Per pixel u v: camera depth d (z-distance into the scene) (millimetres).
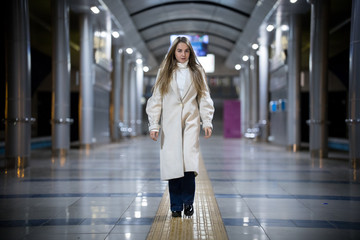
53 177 7473
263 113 22328
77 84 29297
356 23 8656
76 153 13781
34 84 24328
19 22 9000
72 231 3617
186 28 25219
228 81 39812
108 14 15445
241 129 31344
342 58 23125
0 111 19312
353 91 8797
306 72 28438
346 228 3764
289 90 15508
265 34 19141
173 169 3822
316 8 12234
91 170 8625
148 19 21031
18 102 9086
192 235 3428
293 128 15430
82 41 15547
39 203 4957
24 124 9156
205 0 19234
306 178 7387
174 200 4070
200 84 3928
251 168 9109
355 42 8680
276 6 14188
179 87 3914
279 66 17781
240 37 22859
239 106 30609
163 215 4199
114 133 22391
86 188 6137
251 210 4523
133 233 3523
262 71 22125
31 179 7211
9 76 9047
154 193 5645
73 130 29219
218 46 30922
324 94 12258
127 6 17484
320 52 12188
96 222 3943
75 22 17875
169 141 3867
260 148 17188
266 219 4082
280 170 8703
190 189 4070
